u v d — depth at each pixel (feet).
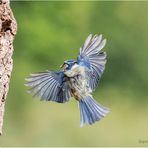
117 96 86.94
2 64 29.86
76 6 97.45
